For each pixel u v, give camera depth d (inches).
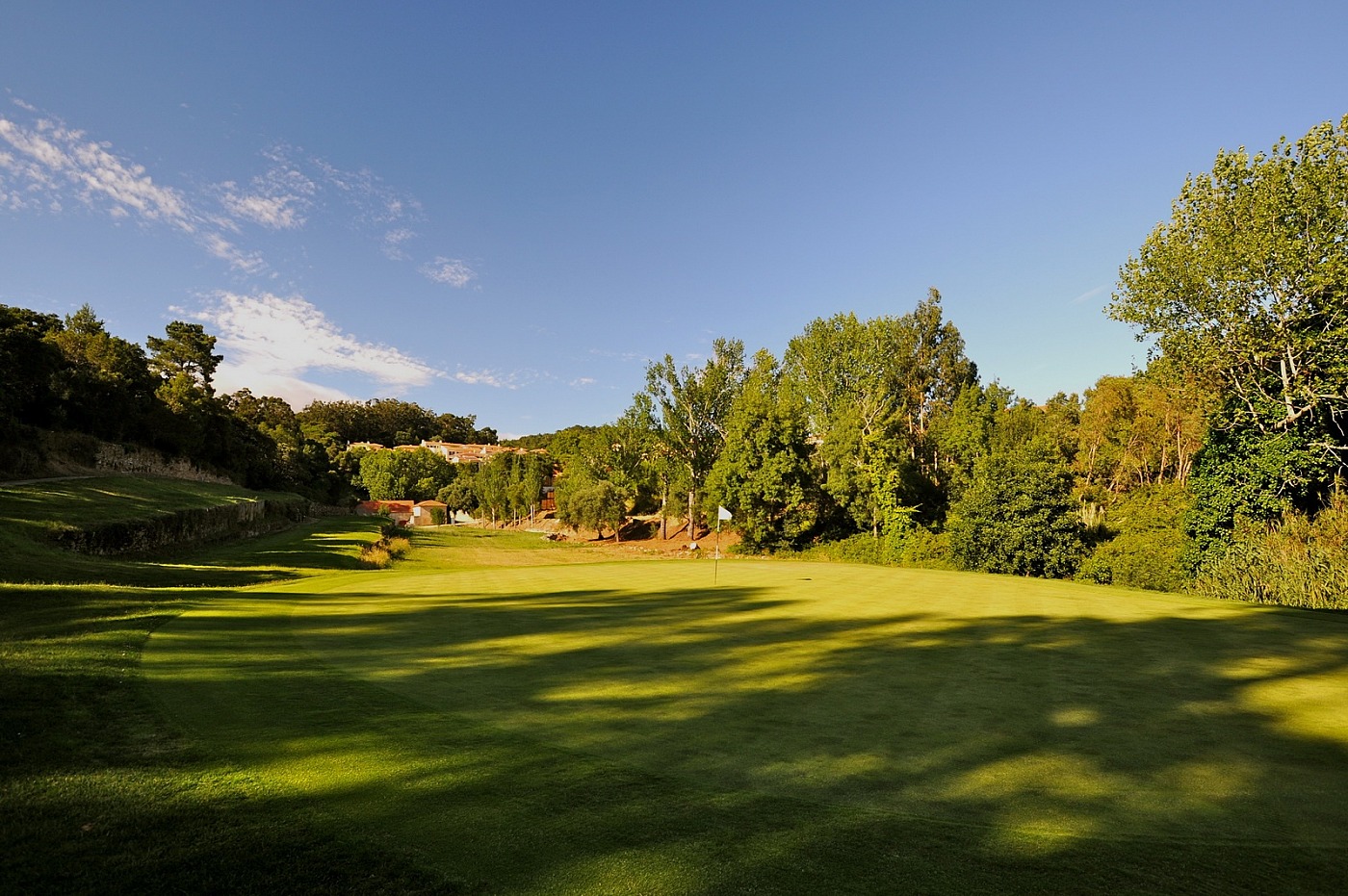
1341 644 447.8
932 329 2293.3
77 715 218.8
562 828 162.1
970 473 1817.2
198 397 2252.7
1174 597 757.3
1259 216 873.5
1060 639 458.3
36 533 725.9
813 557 1614.2
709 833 162.6
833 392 1921.8
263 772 184.9
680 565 1133.7
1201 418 1257.4
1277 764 225.8
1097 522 1306.6
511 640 422.0
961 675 350.0
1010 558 1180.5
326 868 137.1
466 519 4665.4
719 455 1881.2
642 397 2066.9
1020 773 213.0
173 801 162.9
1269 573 805.2
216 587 633.6
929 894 138.5
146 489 1348.4
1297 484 891.4
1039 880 146.6
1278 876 152.9
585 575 922.7
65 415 1521.9
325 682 291.9
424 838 152.9
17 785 164.6
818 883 140.8
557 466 4466.0
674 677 333.4
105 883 127.0
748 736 241.8
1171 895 142.3
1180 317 971.3
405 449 5600.4
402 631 441.1
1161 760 227.5
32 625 356.8
